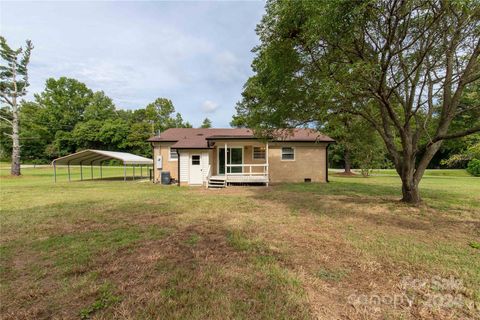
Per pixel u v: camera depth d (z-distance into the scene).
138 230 5.14
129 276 3.14
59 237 4.68
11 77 20.98
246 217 6.32
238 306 2.48
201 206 7.79
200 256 3.78
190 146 15.13
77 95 55.00
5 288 2.85
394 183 15.21
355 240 4.54
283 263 3.53
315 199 9.16
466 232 5.07
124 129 49.28
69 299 2.63
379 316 2.35
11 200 8.88
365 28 5.01
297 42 5.33
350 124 10.98
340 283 2.97
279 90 6.74
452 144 15.27
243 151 16.58
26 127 28.81
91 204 8.09
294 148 16.69
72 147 49.94
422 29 5.43
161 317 2.31
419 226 5.51
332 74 4.97
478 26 5.46
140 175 24.66
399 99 7.27
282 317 2.32
